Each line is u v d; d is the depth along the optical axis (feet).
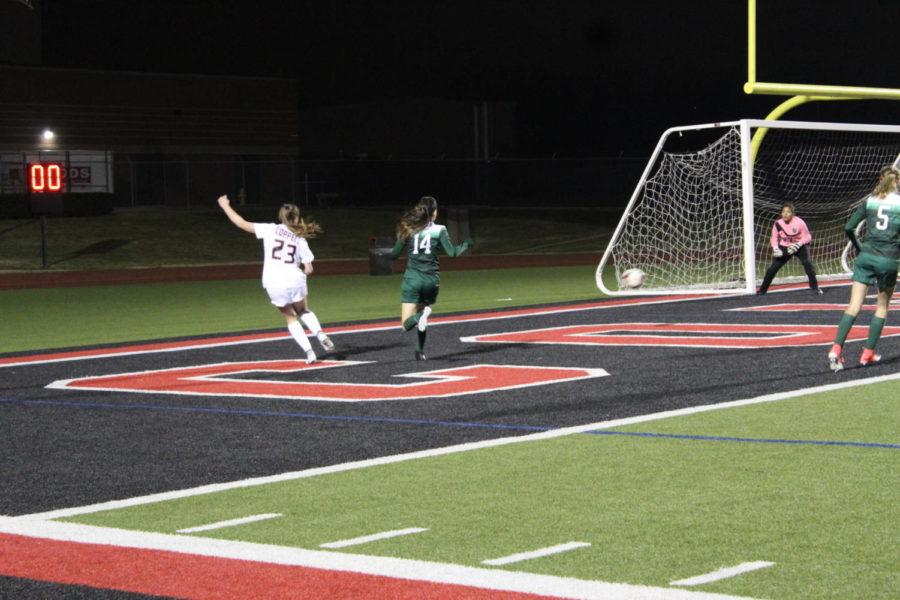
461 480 41.78
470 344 86.07
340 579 30.09
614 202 386.73
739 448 46.24
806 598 28.17
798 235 122.62
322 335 76.89
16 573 31.32
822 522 34.94
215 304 136.46
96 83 327.47
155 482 42.91
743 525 34.78
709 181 165.99
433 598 28.43
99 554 32.99
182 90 341.41
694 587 28.99
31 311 130.62
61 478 43.93
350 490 40.63
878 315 67.36
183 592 29.37
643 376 67.00
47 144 321.11
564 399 59.67
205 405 61.05
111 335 103.96
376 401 60.70
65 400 64.13
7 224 256.11
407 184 386.93
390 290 153.38
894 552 31.81
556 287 151.23
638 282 126.52
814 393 59.31
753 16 119.44
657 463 43.80
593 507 37.37
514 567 30.99
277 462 46.09
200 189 346.33
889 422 51.13
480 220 297.74
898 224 64.95
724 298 122.93
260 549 33.17
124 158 333.42
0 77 312.50
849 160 224.53
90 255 234.17
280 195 361.30
